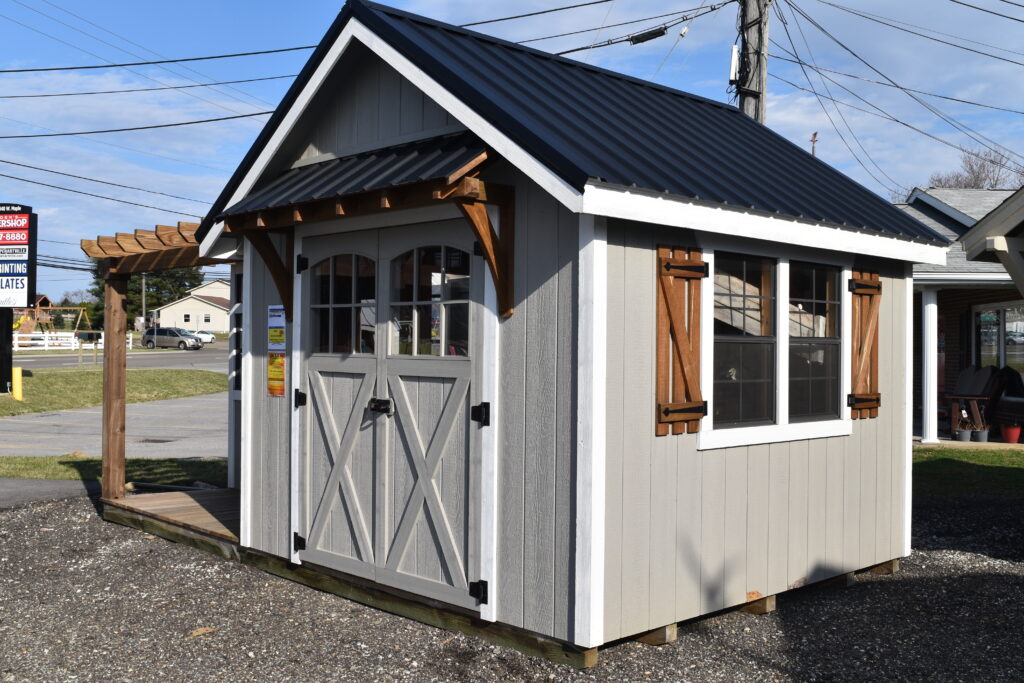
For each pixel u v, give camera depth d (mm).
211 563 7266
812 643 5367
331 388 6395
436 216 5559
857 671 4891
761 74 12703
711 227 5156
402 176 5211
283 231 6762
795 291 6297
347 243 6254
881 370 7062
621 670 4867
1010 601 6242
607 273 4898
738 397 5836
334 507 6340
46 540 8195
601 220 4840
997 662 5020
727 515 5684
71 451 15328
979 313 16797
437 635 5461
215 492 9562
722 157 6320
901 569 7230
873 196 7402
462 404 5457
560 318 4953
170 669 5023
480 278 5348
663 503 5238
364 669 4949
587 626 4773
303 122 6668
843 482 6648
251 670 4980
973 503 9820
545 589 5008
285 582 6707
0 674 4984
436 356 5641
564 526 4910
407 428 5801
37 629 5809
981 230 7227
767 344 6070
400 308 5902
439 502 5578
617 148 5316
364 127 6406
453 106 5211
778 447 6082
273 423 6953
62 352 43656
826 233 5988
